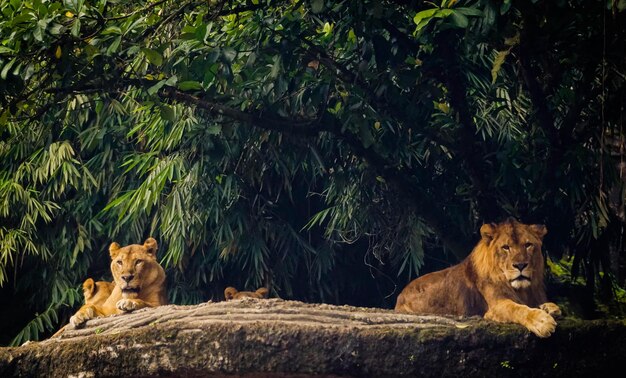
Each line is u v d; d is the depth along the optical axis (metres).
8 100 13.49
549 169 13.85
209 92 13.41
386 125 14.54
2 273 18.17
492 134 16.34
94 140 15.27
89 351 11.66
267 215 18.23
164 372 11.42
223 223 17.47
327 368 11.18
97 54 12.68
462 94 13.90
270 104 13.80
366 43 13.46
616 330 11.33
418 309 12.85
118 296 13.92
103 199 19.14
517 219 14.23
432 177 15.16
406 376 11.22
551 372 11.27
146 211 16.88
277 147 16.06
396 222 16.44
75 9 12.17
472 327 11.26
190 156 16.72
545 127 13.74
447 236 14.74
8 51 12.09
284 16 13.35
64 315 19.16
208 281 18.89
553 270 17.86
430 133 14.22
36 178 18.33
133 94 15.23
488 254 12.09
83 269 19.14
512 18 12.68
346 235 18.41
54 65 13.24
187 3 13.26
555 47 13.22
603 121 12.99
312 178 17.92
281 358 11.20
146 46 13.66
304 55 13.77
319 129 14.06
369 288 19.17
